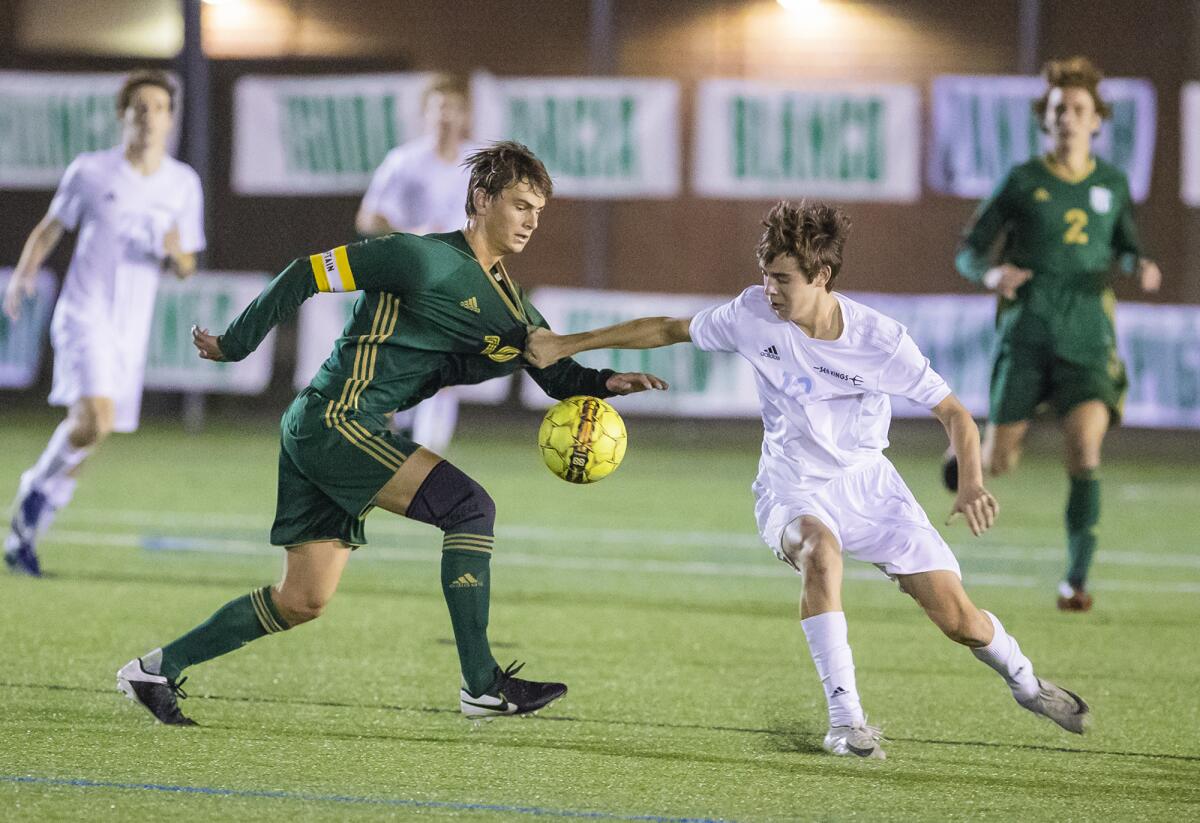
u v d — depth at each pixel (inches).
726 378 2265.0
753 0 2534.5
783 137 2335.1
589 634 963.3
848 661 649.6
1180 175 2432.3
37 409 2554.1
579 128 2329.0
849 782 617.9
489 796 584.1
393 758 641.0
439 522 655.1
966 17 2487.7
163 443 2181.3
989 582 1208.2
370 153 2362.2
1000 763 657.6
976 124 2246.6
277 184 2390.5
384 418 668.1
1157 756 677.9
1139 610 1085.8
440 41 2610.7
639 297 2283.5
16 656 838.5
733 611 1060.5
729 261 2573.8
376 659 860.0
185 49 2399.1
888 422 684.1
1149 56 2429.9
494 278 660.1
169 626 945.5
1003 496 1809.8
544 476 1886.1
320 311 2404.0
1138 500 1774.1
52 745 647.1
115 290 1119.6
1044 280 1071.6
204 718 706.2
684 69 2559.1
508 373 692.1
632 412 2276.1
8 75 2383.1
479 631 655.1
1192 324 2166.6
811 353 655.1
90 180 1118.4
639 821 553.3
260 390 2332.7
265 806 562.3
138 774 602.9
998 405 1088.2
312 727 695.1
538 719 725.3
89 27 2696.9
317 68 2454.5
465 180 1595.7
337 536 662.5
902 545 650.2
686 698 781.3
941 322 2207.2
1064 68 1068.5
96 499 1578.5
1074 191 1067.3
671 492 1766.7
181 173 1151.6
